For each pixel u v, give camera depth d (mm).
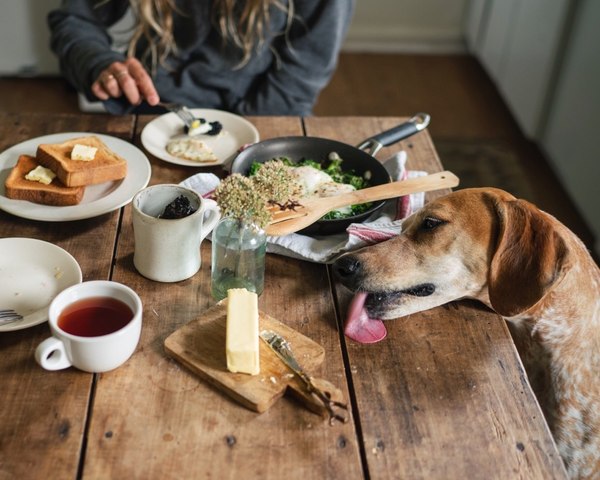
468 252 1198
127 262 1310
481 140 3449
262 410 1046
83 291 1096
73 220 1389
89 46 1889
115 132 1691
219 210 1258
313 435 1026
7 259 1252
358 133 1775
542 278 1136
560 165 3182
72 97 3453
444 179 1457
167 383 1083
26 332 1147
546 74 3227
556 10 3111
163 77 2035
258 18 1927
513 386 1139
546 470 1018
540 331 1273
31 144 1560
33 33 3406
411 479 985
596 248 2797
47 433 1001
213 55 2018
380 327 1223
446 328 1235
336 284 1305
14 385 1062
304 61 2039
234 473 968
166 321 1188
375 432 1043
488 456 1027
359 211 1438
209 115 1736
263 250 1227
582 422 1307
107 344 1037
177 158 1600
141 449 987
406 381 1129
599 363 1275
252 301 1116
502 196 1214
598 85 2822
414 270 1218
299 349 1134
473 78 4039
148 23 1927
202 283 1277
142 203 1252
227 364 1068
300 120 1811
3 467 956
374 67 4066
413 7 4211
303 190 1411
